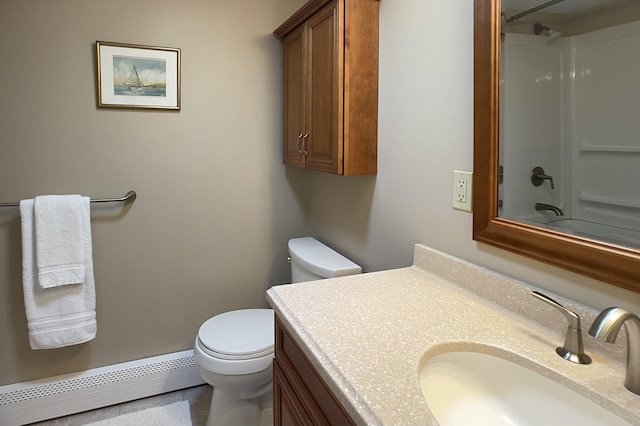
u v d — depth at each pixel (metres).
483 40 1.09
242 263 2.29
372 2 1.59
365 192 1.77
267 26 2.21
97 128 1.93
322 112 1.70
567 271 0.93
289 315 1.03
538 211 0.99
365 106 1.61
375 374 0.77
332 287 1.22
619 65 0.81
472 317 1.02
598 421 0.72
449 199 1.28
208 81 2.11
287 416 1.09
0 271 1.85
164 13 1.99
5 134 1.79
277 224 2.35
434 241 1.36
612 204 0.83
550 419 0.80
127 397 2.07
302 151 1.91
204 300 2.23
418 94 1.40
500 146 1.08
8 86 1.78
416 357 0.83
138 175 2.03
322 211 2.23
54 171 1.88
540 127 0.97
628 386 0.72
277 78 2.26
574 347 0.83
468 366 0.92
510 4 1.03
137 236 2.06
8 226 1.84
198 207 2.16
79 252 1.85
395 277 1.31
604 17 0.83
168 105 2.04
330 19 1.61
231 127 2.18
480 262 1.18
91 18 1.87
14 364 1.90
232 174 2.21
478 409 0.88
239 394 1.77
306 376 0.97
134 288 2.08
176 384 2.17
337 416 0.80
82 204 1.86
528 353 0.85
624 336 0.80
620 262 0.81
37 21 1.80
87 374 2.00
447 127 1.27
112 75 1.92
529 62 0.99
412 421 0.64
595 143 0.86
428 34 1.34
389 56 1.54
